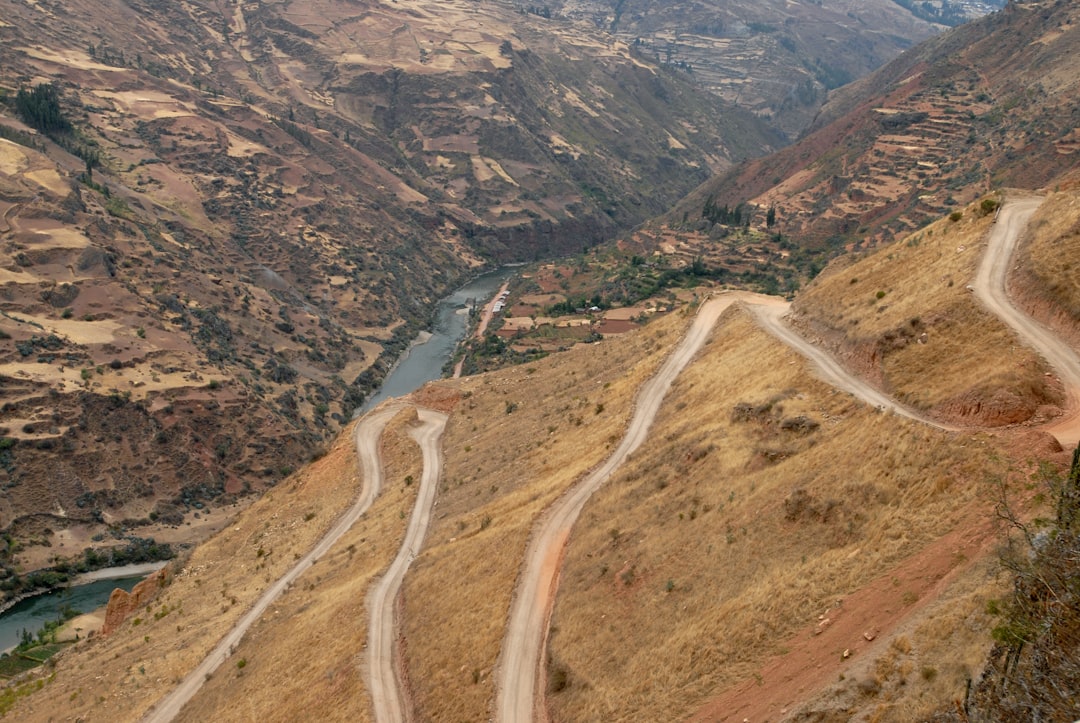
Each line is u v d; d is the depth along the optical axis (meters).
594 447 60.62
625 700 33.41
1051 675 20.33
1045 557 22.61
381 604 56.28
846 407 42.22
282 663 55.44
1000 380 36.06
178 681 62.12
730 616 33.22
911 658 25.52
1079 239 42.50
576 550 46.94
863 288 56.88
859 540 32.78
